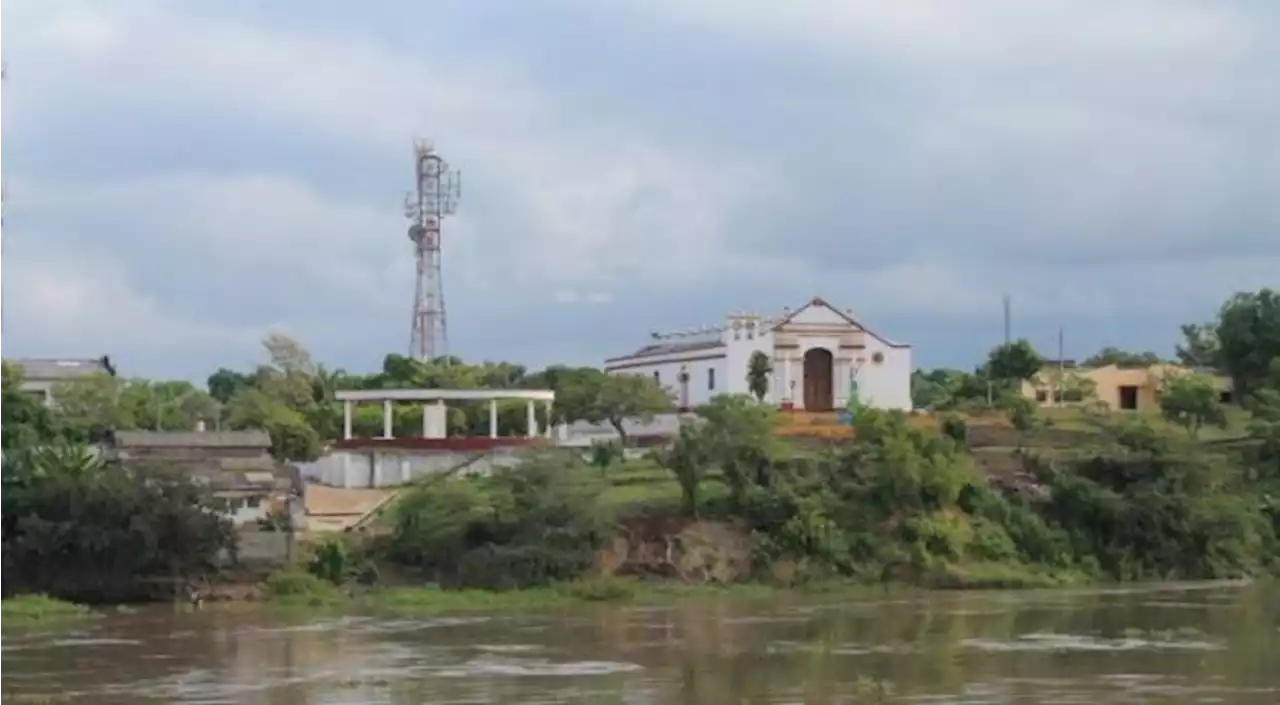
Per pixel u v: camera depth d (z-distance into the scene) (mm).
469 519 106125
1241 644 70625
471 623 86500
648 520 110250
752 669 63406
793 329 155375
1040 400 162000
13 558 98000
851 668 63125
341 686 60094
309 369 171375
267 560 102562
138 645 75688
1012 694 55312
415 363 166000
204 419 145750
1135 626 79688
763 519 111812
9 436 118438
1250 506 122500
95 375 154125
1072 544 116375
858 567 110250
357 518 113875
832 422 138625
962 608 92500
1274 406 136250
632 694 56969
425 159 180500
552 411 143500
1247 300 164750
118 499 98188
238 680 62125
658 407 142250
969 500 117000
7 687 60781
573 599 100250
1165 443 122688
